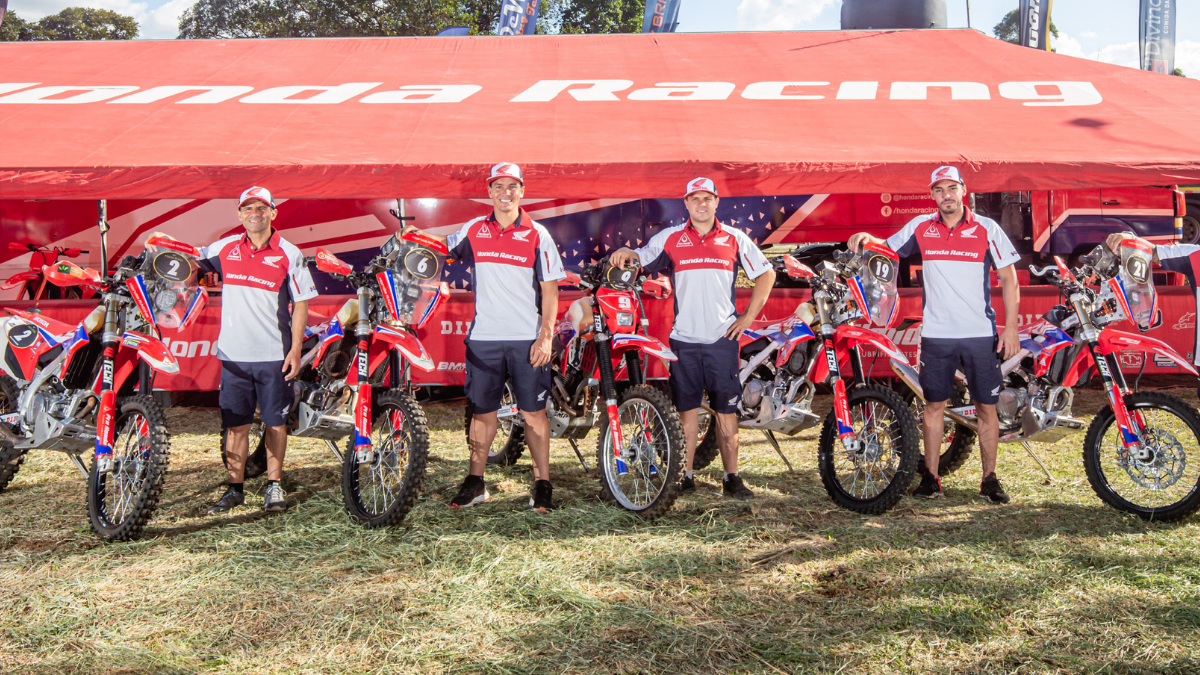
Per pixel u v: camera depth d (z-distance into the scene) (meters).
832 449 4.14
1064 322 4.12
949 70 8.84
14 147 6.30
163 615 2.85
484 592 3.02
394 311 3.85
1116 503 3.89
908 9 12.02
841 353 4.18
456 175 6.04
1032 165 6.07
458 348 6.52
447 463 5.00
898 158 6.12
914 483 4.49
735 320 4.11
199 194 5.98
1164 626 2.68
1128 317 3.96
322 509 4.00
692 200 4.03
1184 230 10.20
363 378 3.78
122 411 3.83
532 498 4.00
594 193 6.09
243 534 3.66
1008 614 2.80
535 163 6.05
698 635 2.68
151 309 3.79
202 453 5.29
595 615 2.83
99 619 2.82
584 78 8.73
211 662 2.54
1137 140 6.48
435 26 28.06
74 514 3.98
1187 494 3.85
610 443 4.07
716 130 6.89
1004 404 4.29
